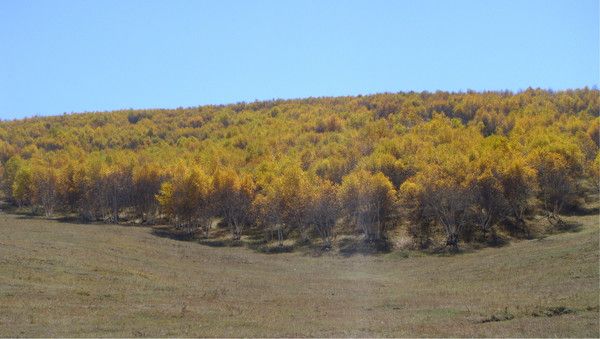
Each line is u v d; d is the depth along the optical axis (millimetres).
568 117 129375
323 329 25703
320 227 86312
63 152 145000
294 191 81688
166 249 65812
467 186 73188
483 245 70062
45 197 104875
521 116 136625
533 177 75688
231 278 47531
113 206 110000
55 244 52719
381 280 49531
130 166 105750
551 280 37156
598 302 27438
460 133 116375
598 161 81062
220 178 89812
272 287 43094
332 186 81750
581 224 71375
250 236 89562
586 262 40844
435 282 45312
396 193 81688
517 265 46844
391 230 80625
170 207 92250
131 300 31531
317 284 46156
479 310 29188
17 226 74938
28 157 146500
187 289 37781
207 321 27031
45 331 22859
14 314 25406
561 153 80250
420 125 139250
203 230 94688
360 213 79312
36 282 33500
